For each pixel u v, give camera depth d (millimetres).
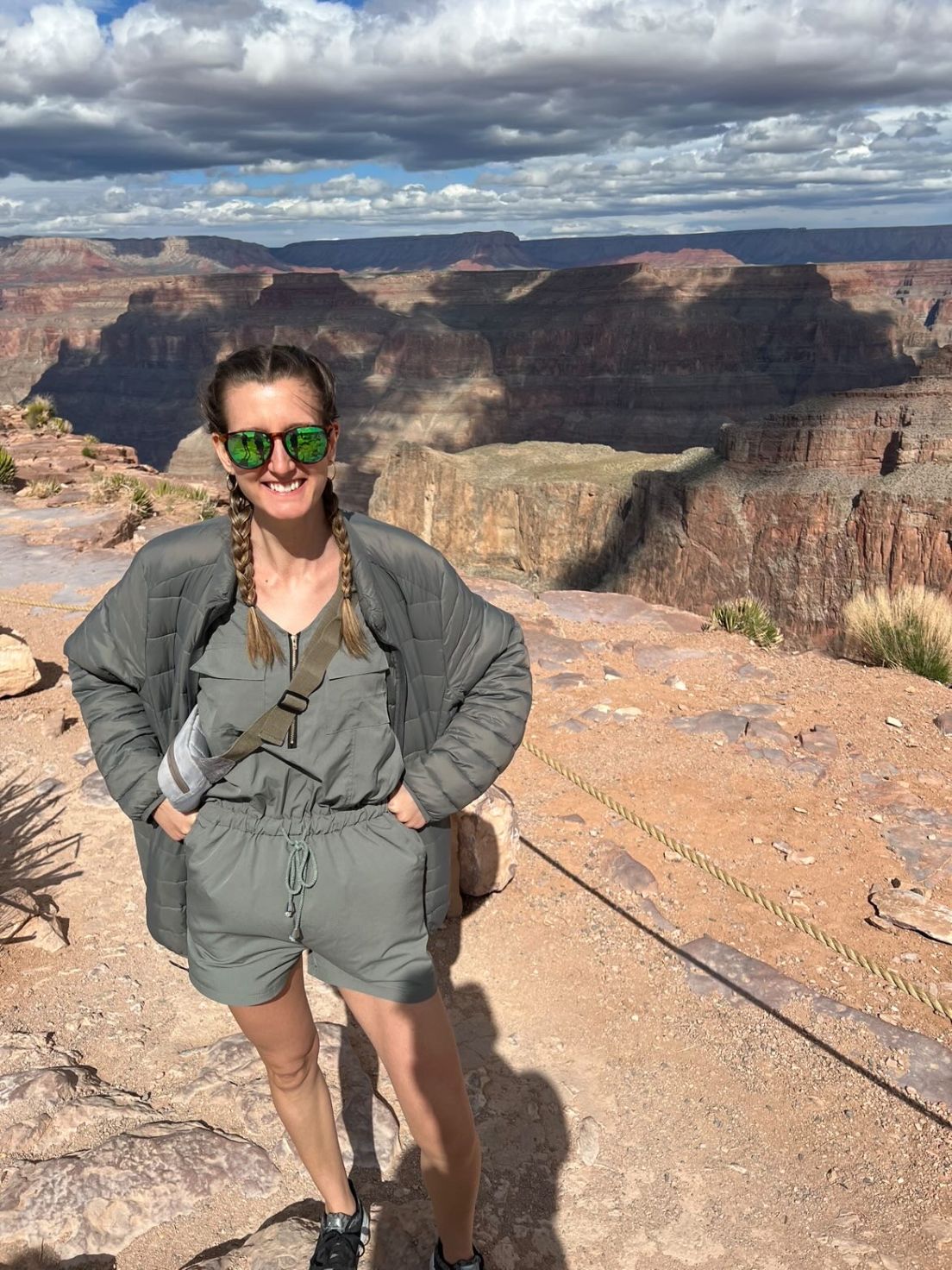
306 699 1887
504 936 4480
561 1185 3084
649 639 8938
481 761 2031
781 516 115875
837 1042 3777
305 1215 2762
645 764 6254
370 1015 2092
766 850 5230
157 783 1980
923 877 4977
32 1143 3041
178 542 1942
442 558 2041
